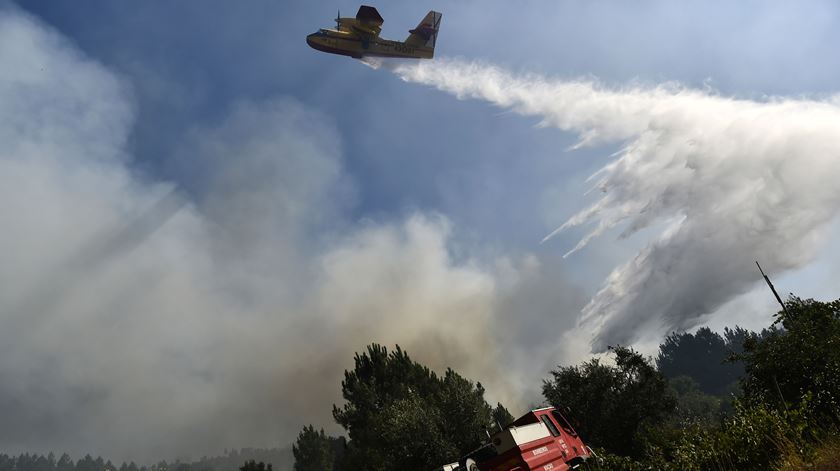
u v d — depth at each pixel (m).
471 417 35.97
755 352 14.47
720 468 9.55
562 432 13.14
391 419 34.59
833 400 10.98
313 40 60.66
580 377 32.97
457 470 10.61
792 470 7.82
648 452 11.86
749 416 9.96
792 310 15.64
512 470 10.05
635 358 32.41
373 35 62.72
